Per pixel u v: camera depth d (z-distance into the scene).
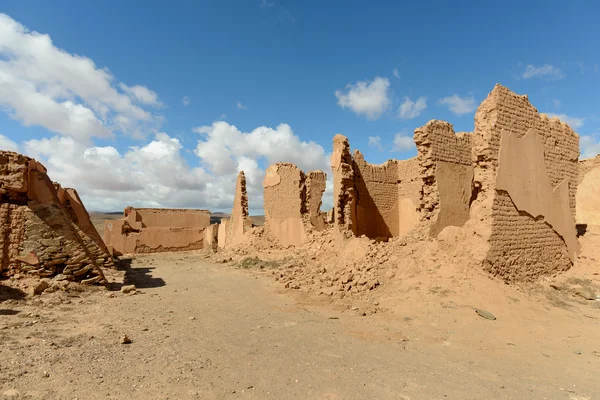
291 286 12.14
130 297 10.71
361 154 20.38
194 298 10.80
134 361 5.37
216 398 4.30
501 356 6.30
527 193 11.96
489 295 9.27
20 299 9.16
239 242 26.42
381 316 8.73
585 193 22.23
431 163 14.11
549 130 13.18
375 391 4.67
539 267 11.93
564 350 6.65
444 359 6.05
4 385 4.19
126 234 32.22
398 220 21.58
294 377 5.04
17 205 11.18
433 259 11.12
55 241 11.15
